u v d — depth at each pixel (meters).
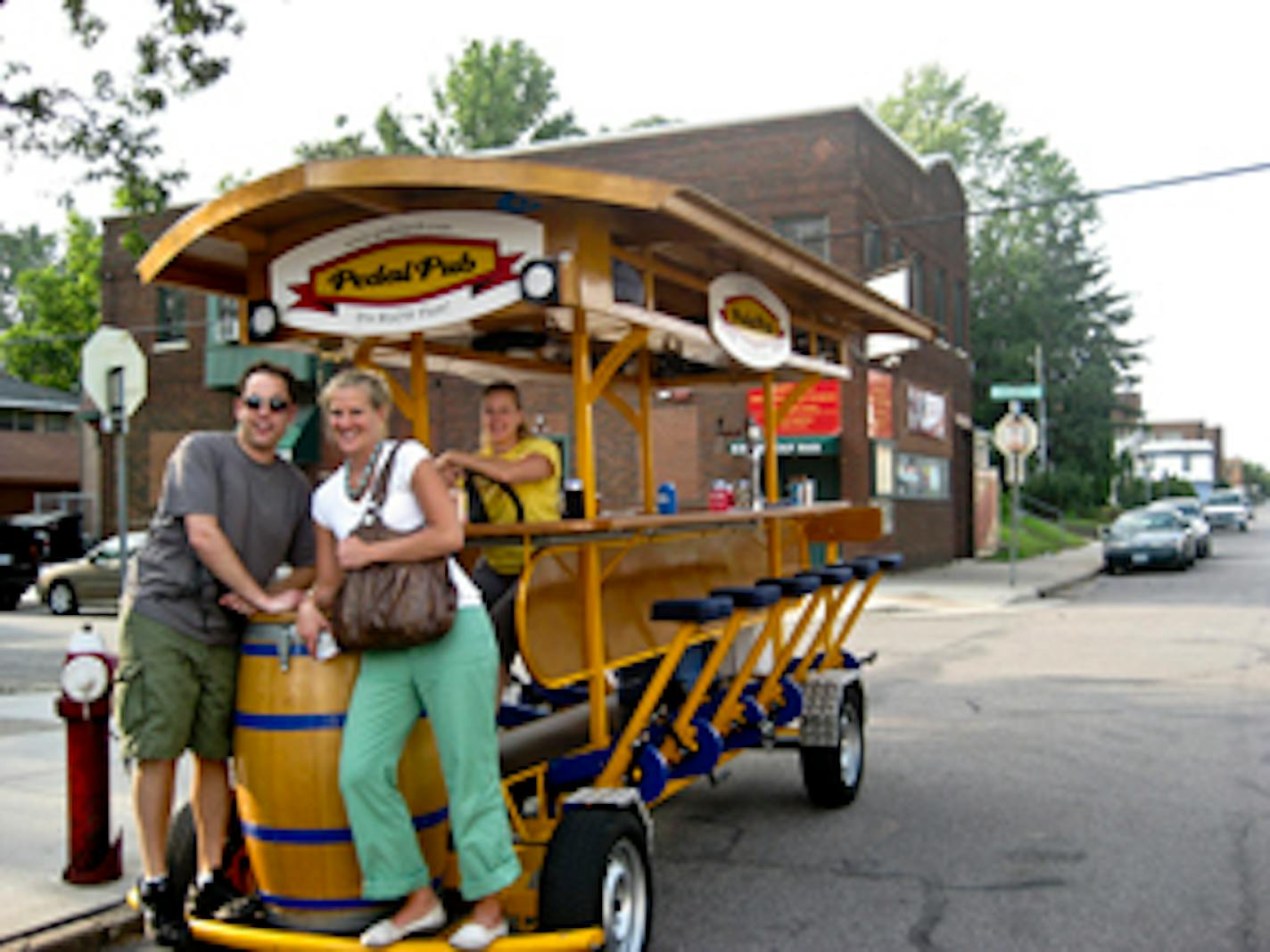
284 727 3.91
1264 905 5.26
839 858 6.03
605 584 5.14
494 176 4.39
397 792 3.88
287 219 5.14
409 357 6.17
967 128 56.91
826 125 22.97
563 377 7.11
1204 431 122.19
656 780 5.01
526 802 5.28
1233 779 7.58
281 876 3.97
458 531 3.89
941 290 29.31
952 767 8.02
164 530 4.23
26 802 6.82
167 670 4.15
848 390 22.83
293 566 4.48
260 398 4.30
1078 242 60.00
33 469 39.00
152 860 4.27
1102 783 7.55
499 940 3.89
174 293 27.14
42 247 71.88
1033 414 55.69
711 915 5.22
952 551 29.52
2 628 18.48
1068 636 15.23
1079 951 4.77
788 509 6.89
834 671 7.11
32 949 4.73
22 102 12.84
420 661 3.88
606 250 4.86
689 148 23.77
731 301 6.09
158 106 13.29
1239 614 17.73
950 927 5.04
